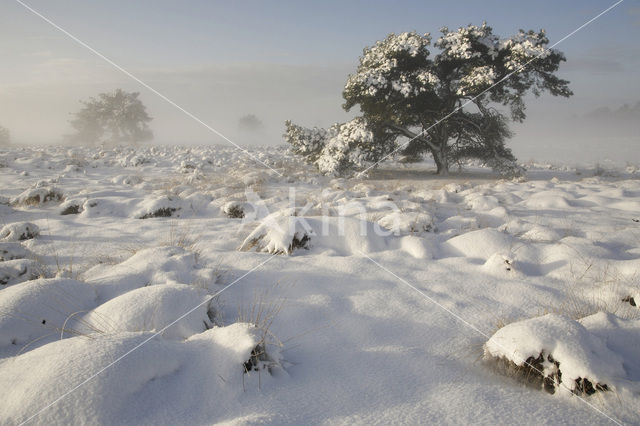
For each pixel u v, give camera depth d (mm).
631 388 2221
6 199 8922
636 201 8789
